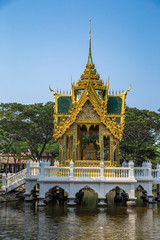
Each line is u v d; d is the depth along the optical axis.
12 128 53.84
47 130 54.84
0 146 52.19
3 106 54.56
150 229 19.31
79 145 36.62
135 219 22.47
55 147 63.34
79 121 31.91
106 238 17.20
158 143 62.06
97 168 28.47
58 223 20.89
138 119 53.31
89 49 35.88
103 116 31.38
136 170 30.44
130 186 28.36
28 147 62.22
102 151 31.45
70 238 17.14
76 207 28.06
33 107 54.53
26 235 17.69
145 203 31.14
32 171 32.44
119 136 31.25
